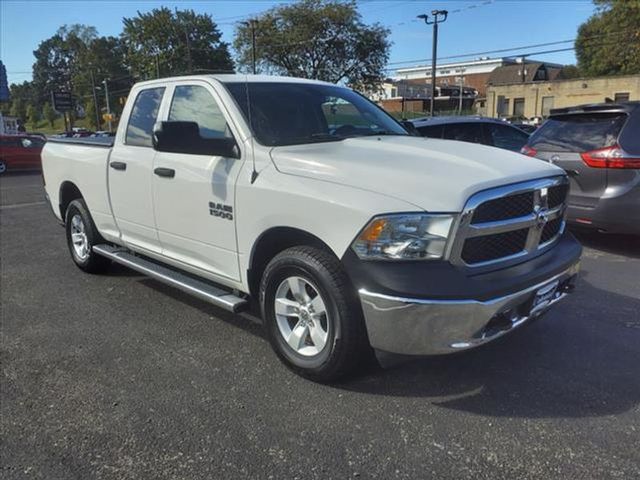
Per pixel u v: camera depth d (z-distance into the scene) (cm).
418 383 352
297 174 343
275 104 413
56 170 614
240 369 377
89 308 502
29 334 445
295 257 338
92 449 291
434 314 290
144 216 473
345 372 336
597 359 384
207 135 412
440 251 297
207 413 323
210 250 411
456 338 295
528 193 328
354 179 321
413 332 295
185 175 416
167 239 453
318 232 324
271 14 5159
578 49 5712
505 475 266
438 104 7831
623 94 4675
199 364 386
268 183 353
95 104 8319
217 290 415
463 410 322
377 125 464
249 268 380
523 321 326
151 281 583
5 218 1034
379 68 5294
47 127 10481
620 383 351
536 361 381
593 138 652
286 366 373
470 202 296
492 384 351
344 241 311
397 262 299
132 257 520
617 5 4941
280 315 366
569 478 263
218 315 480
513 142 1060
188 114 434
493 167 331
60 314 488
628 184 619
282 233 354
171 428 309
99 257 592
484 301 294
